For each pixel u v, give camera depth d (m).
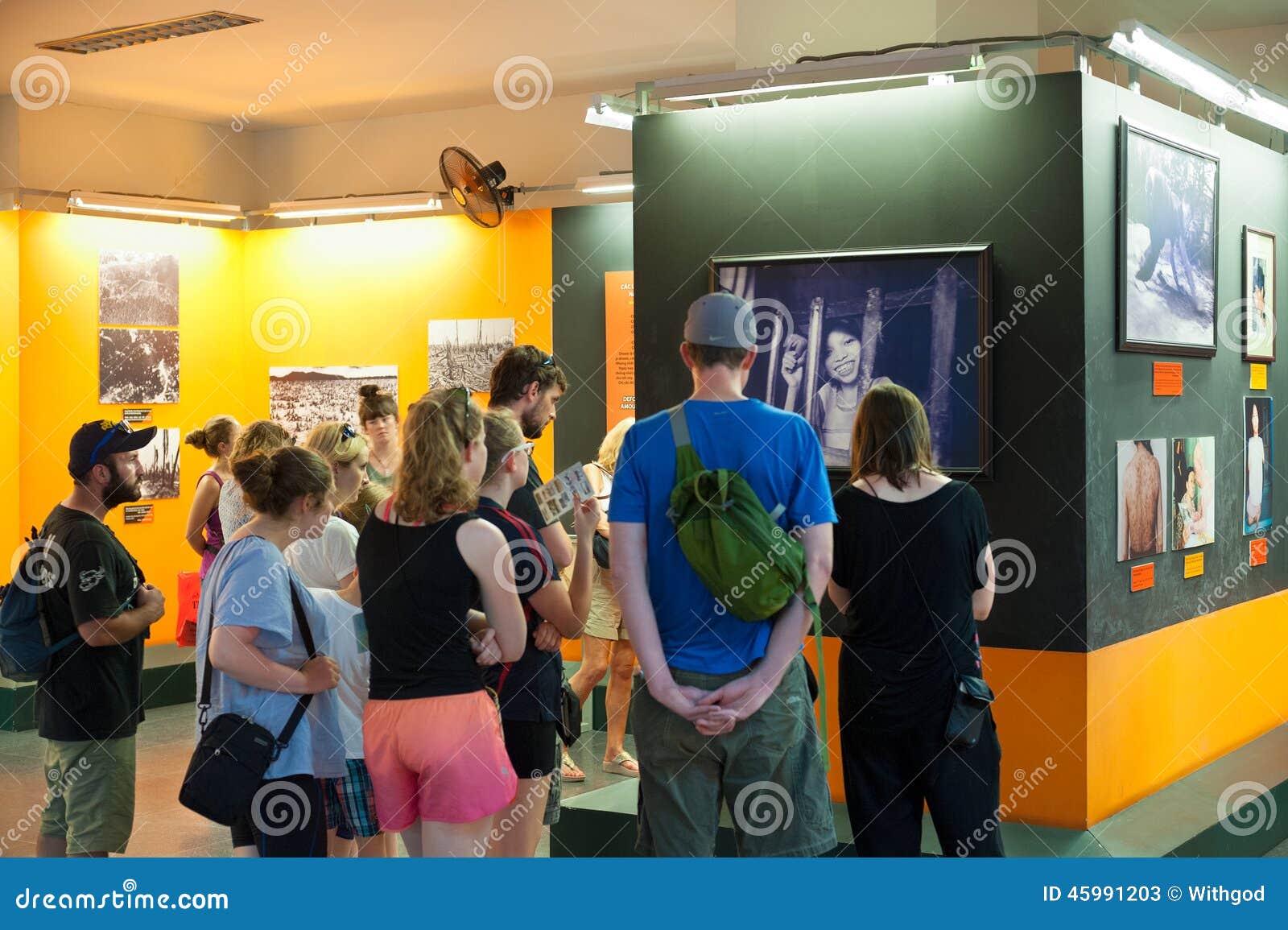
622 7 7.96
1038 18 6.53
